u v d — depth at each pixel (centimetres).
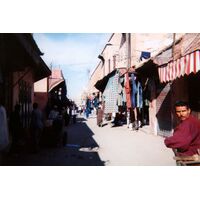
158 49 1994
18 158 912
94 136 1524
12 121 992
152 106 1554
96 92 4634
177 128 404
